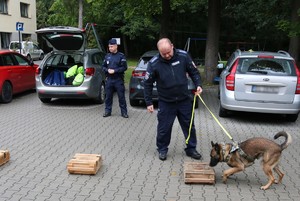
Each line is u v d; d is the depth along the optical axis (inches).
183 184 191.3
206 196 177.0
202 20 1298.0
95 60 409.7
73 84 382.9
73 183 191.2
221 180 196.5
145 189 184.7
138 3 655.8
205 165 201.2
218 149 188.1
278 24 493.7
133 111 370.3
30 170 208.7
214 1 542.6
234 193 180.7
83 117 344.2
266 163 182.5
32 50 1198.3
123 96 340.2
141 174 204.4
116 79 335.0
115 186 188.1
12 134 283.7
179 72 214.8
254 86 306.5
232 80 312.2
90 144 259.6
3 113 361.4
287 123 326.6
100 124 317.4
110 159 228.5
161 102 221.1
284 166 219.5
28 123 319.6
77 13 1363.2
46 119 335.3
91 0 663.8
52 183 191.0
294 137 283.1
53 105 402.6
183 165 213.0
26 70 461.4
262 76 303.6
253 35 1163.9
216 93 484.4
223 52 1235.9
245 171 210.2
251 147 184.5
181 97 219.3
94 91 393.1
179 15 1283.2
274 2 715.4
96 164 204.2
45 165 217.0
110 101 344.2
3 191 180.7
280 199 174.7
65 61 425.1
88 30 709.9
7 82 416.5
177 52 214.7
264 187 185.0
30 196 175.6
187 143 227.3
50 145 256.4
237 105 312.7
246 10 1019.9
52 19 1464.1
